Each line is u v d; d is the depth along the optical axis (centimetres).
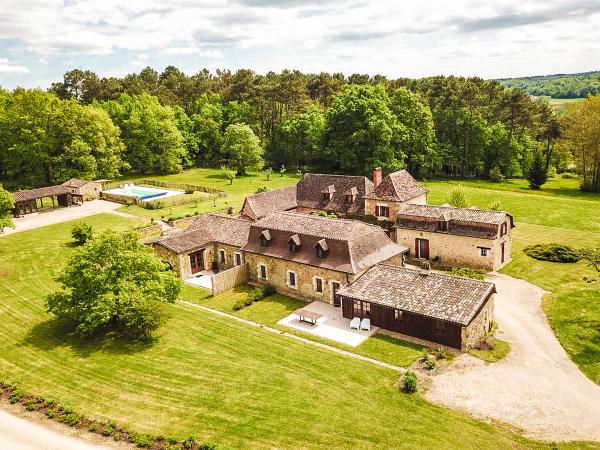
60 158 9194
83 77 13712
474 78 11112
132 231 3825
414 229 5262
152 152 11400
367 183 6450
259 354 3259
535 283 4450
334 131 9919
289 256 4453
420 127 10012
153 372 2991
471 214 5000
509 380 2859
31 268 5166
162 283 3584
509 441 2278
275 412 2502
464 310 3275
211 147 12675
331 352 3303
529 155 10881
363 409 2542
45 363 3145
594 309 3719
